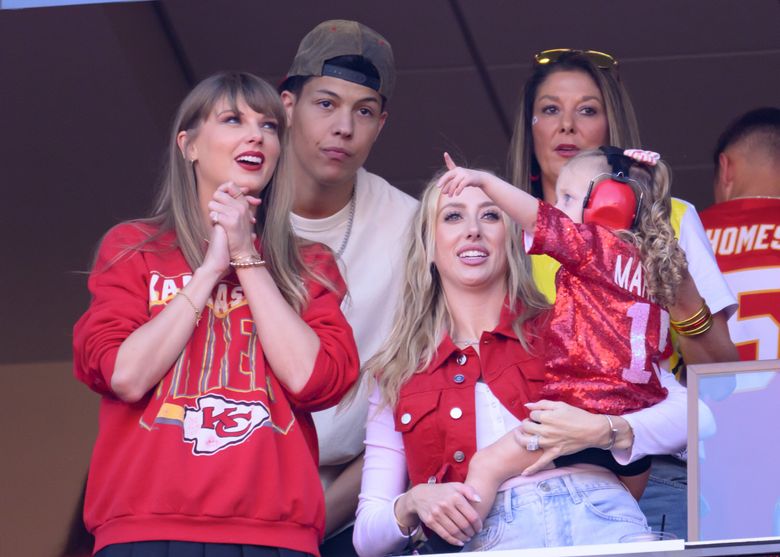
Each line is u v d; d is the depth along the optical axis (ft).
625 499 40.86
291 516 37.58
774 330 53.06
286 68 66.44
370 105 53.11
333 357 39.73
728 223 55.26
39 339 64.39
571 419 40.32
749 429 39.55
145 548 36.60
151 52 64.85
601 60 55.52
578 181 42.93
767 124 56.95
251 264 39.37
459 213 44.34
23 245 66.13
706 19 68.18
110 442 38.06
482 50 68.33
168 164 42.09
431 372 42.65
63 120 65.10
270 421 38.17
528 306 43.91
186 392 38.22
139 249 40.34
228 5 64.49
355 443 49.57
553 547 39.88
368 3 67.26
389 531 40.68
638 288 41.75
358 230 53.06
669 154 68.44
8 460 59.31
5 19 61.93
